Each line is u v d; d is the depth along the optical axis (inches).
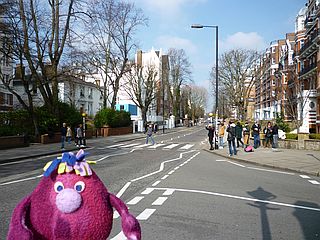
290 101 2144.4
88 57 1588.3
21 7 1065.5
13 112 1312.7
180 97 4180.6
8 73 2016.5
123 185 454.0
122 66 2062.0
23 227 107.5
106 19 1765.5
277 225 274.2
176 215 300.4
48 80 1304.1
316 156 847.7
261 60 3698.3
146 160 794.2
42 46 1245.7
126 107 3284.9
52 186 115.5
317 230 261.7
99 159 809.5
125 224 116.0
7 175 552.4
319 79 1915.6
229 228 263.1
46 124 1305.4
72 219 110.7
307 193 416.5
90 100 3083.2
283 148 1095.6
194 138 1814.7
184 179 511.8
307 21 2224.4
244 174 580.1
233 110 3619.6
